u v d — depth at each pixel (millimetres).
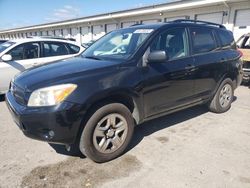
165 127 4316
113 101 3170
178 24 4055
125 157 3311
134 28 4109
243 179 2854
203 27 4531
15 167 3037
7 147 3545
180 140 3822
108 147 3205
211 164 3152
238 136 3996
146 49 3469
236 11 14031
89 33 29391
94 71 3041
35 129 2768
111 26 25094
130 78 3211
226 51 4945
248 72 7492
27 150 3465
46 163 3141
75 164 3131
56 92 2729
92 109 2975
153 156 3342
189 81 4062
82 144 2998
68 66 3340
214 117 4863
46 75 3039
